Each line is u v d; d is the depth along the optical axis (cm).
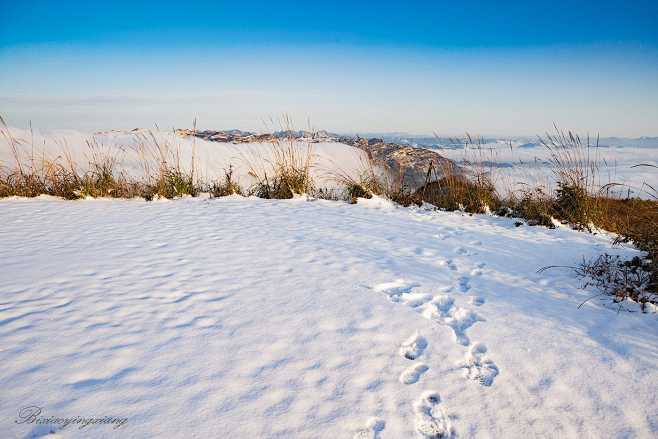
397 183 880
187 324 267
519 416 199
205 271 369
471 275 394
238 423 181
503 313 308
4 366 211
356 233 539
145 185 835
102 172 841
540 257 458
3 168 795
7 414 177
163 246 445
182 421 179
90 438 165
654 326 289
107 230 512
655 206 534
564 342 267
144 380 206
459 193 772
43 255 402
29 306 284
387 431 183
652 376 233
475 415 198
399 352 247
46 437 165
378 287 349
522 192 724
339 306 304
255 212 659
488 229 604
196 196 832
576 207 643
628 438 189
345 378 218
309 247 457
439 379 223
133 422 177
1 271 353
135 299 302
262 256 418
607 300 334
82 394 192
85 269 364
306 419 186
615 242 515
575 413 203
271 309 295
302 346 247
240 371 218
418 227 598
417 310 310
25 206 659
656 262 365
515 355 250
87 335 247
